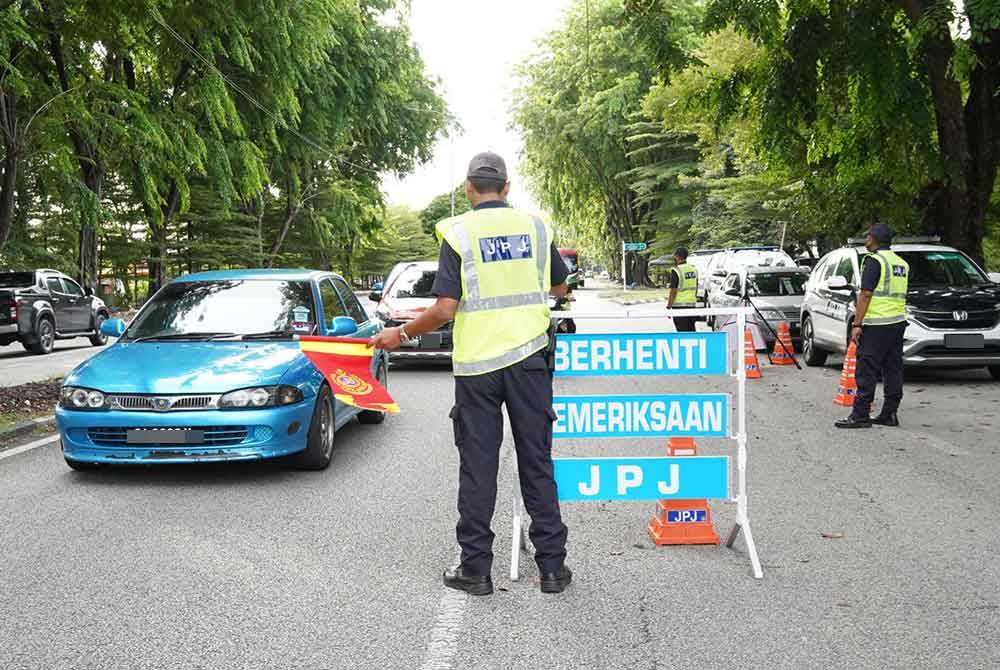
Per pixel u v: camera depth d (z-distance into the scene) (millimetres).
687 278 14695
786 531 5699
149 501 6566
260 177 29734
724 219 40281
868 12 15406
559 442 8602
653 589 4656
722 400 5188
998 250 26547
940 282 13578
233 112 25734
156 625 4207
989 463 7645
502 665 3744
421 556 5238
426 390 12789
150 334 8266
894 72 15523
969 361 12250
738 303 18016
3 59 15453
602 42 50219
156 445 6965
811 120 16766
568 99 53312
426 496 6668
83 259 29469
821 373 14352
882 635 4020
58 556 5266
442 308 4535
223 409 6965
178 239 37781
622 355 5121
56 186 21891
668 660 3779
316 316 8492
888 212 18703
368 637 4055
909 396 11633
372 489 6898
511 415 4602
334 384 4910
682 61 15641
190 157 25516
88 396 7074
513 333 4547
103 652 3910
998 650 3850
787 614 4285
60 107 20203
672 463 5180
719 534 5645
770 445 8531
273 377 7148
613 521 6004
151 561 5164
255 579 4844
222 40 23984
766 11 15188
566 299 5266
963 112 16203
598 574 4906
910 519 5941
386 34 38000
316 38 25422
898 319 9336
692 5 39062
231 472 7535
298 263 46594
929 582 4719
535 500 4633
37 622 4254
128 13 15367
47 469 7727
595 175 55562
